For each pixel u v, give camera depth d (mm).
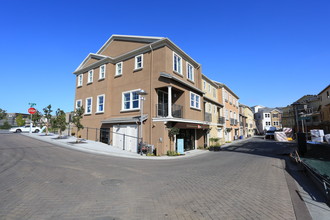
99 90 19844
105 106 18719
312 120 37906
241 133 44594
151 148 14281
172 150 15289
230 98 36281
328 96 30500
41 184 5938
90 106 20812
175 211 4230
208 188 5926
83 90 22203
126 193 5344
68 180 6441
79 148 14312
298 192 5664
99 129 18062
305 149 11758
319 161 9656
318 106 37031
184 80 18016
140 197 5055
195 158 13156
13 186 5680
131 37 17984
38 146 14266
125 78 18047
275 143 27469
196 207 4469
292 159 11188
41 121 27922
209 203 4719
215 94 29297
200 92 20672
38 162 9141
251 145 24562
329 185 5297
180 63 17797
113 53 19938
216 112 27734
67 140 18203
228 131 33062
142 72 16719
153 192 5469
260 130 66375
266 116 65750
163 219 3850
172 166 9703
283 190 5844
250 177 7402
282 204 4727
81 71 22906
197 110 19859
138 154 13961
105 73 19375
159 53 15812
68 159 10242
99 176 7094
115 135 17422
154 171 8320
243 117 48594
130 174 7582
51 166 8438
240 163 10727
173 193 5414
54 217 3854
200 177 7320
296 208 4488
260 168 9250
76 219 3787
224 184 6387
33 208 4250
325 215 4145
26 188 5535
